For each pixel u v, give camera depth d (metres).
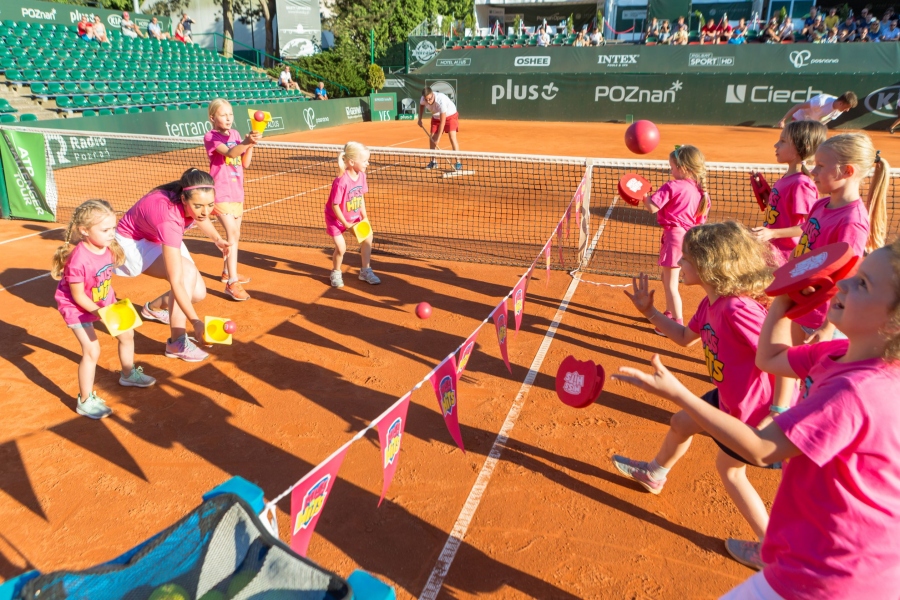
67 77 19.45
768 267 2.95
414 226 10.20
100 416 4.59
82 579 1.46
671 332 3.23
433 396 4.91
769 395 2.88
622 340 5.85
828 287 1.98
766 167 6.66
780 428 1.75
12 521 3.55
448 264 8.21
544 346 5.72
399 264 8.22
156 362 5.46
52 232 9.80
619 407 4.70
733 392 2.91
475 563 3.25
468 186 13.31
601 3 36.94
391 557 3.29
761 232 4.40
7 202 10.49
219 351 5.68
